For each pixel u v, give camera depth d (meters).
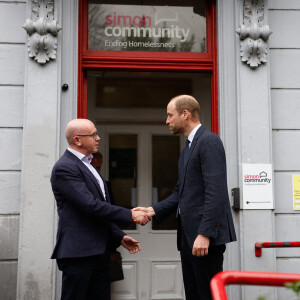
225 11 3.91
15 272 3.55
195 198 2.80
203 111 4.81
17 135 3.65
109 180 4.95
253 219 3.67
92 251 2.71
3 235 3.56
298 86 3.89
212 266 2.77
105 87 5.12
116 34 4.07
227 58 3.87
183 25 4.14
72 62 3.76
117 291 4.70
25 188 3.53
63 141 3.68
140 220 3.02
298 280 1.48
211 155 2.72
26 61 3.65
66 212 2.76
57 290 3.54
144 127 5.07
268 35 3.78
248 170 3.71
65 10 3.78
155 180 4.99
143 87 5.14
